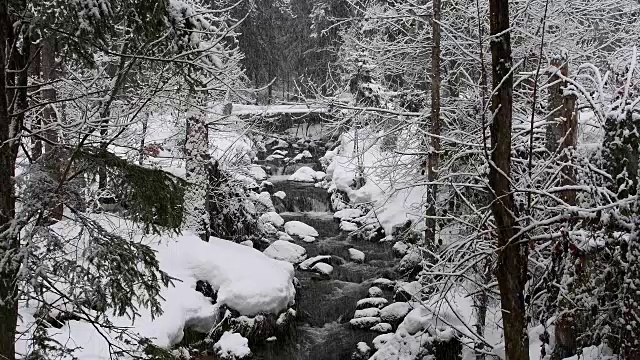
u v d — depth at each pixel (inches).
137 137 394.0
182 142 523.5
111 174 153.7
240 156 633.6
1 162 138.9
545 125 358.9
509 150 232.5
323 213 868.0
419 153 468.1
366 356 405.7
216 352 394.0
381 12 530.3
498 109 230.4
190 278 434.6
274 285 446.9
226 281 435.8
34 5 137.8
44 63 286.7
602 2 457.7
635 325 229.9
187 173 486.6
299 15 1422.2
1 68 140.1
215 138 624.4
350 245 688.4
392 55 522.6
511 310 233.0
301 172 1083.9
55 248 138.9
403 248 625.3
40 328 151.2
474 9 458.6
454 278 330.6
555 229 299.9
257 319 421.7
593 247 245.3
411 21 517.7
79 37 142.7
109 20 148.6
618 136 249.9
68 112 307.1
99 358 278.4
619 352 241.6
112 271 147.2
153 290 162.9
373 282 554.3
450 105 517.7
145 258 156.4
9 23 148.9
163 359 168.7
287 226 747.4
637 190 227.3
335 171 927.7
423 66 531.5
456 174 349.4
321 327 468.8
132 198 153.9
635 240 228.4
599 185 261.7
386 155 523.2
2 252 130.9
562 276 269.7
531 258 304.3
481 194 388.5
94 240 145.9
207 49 175.6
